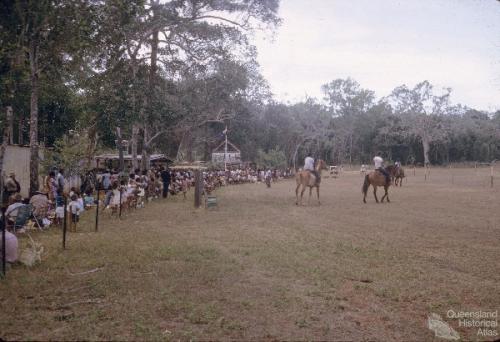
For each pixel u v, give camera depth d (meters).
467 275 8.46
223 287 7.54
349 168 80.75
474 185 36.34
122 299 6.85
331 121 85.12
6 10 13.40
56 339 5.41
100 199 21.59
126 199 17.83
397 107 84.06
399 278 8.15
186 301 6.75
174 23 24.52
